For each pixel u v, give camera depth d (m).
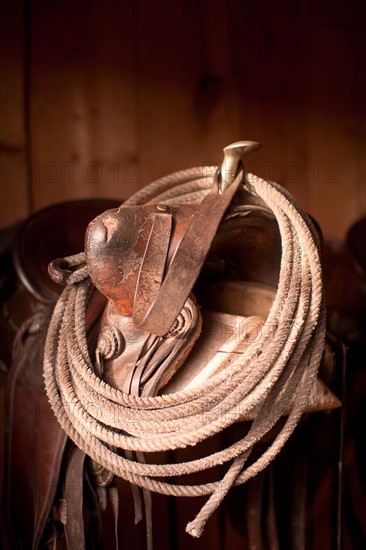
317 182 1.63
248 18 1.55
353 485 1.39
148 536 0.73
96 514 0.77
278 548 0.95
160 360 0.71
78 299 0.80
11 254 1.07
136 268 0.68
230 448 0.70
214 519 1.35
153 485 0.69
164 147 1.52
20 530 0.87
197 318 0.73
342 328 1.26
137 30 1.47
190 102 1.53
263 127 1.58
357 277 1.27
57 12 1.41
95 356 0.76
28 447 0.85
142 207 0.72
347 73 1.62
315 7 1.59
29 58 1.41
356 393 1.32
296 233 0.76
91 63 1.45
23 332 0.92
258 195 0.80
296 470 0.94
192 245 0.68
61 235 1.06
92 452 0.71
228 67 1.54
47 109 1.43
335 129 1.63
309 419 0.89
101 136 1.47
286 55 1.58
